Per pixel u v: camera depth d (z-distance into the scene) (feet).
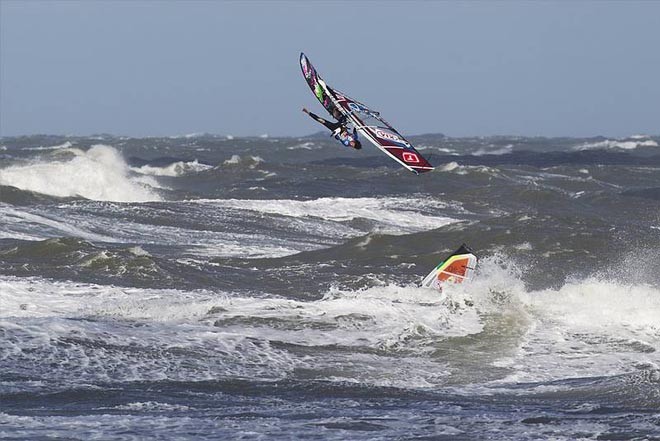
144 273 274.16
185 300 240.32
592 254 329.93
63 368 180.86
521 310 239.71
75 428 143.43
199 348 198.80
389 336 215.51
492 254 329.31
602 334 221.87
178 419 149.89
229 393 169.07
